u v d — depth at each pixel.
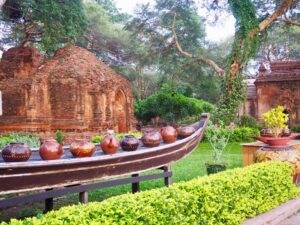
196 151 15.89
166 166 6.29
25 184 4.14
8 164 3.89
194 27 29.95
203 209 4.61
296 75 23.98
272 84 24.73
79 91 19.91
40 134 19.38
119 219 3.63
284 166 6.65
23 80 20.38
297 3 23.58
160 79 33.12
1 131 19.84
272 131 7.92
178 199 4.25
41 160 4.59
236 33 22.02
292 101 24.09
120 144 5.59
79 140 4.86
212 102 37.44
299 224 5.54
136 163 5.48
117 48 32.78
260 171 5.96
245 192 5.49
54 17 20.31
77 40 30.81
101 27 31.11
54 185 4.41
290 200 6.72
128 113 23.00
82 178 4.71
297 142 9.29
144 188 7.71
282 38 35.53
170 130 6.33
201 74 31.03
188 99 26.45
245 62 21.55
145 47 31.36
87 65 21.14
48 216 3.34
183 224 4.29
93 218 3.46
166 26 29.02
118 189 7.69
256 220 5.48
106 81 21.03
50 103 20.33
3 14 22.84
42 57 23.03
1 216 5.94
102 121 20.36
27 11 20.70
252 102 27.80
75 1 21.58
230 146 17.52
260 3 24.91
